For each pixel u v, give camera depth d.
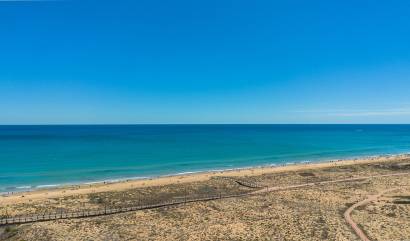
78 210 43.78
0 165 86.12
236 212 43.69
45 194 53.47
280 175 70.81
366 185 59.53
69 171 78.31
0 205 46.22
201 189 57.88
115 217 41.53
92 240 34.09
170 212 43.66
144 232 36.44
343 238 34.88
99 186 60.25
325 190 55.75
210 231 36.88
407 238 34.75
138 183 63.06
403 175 70.75
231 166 88.81
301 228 37.78
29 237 34.75
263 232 36.62
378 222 39.59
